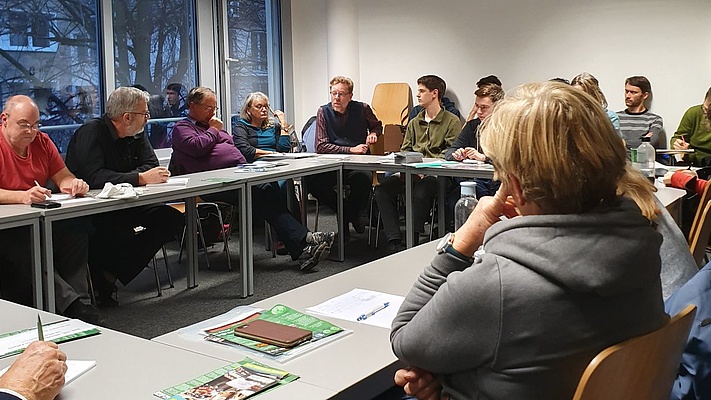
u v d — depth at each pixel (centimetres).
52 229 347
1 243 325
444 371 122
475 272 115
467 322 115
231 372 136
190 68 650
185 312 390
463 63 682
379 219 552
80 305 347
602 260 108
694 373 147
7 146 348
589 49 620
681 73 582
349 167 499
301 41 767
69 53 545
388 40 717
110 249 401
